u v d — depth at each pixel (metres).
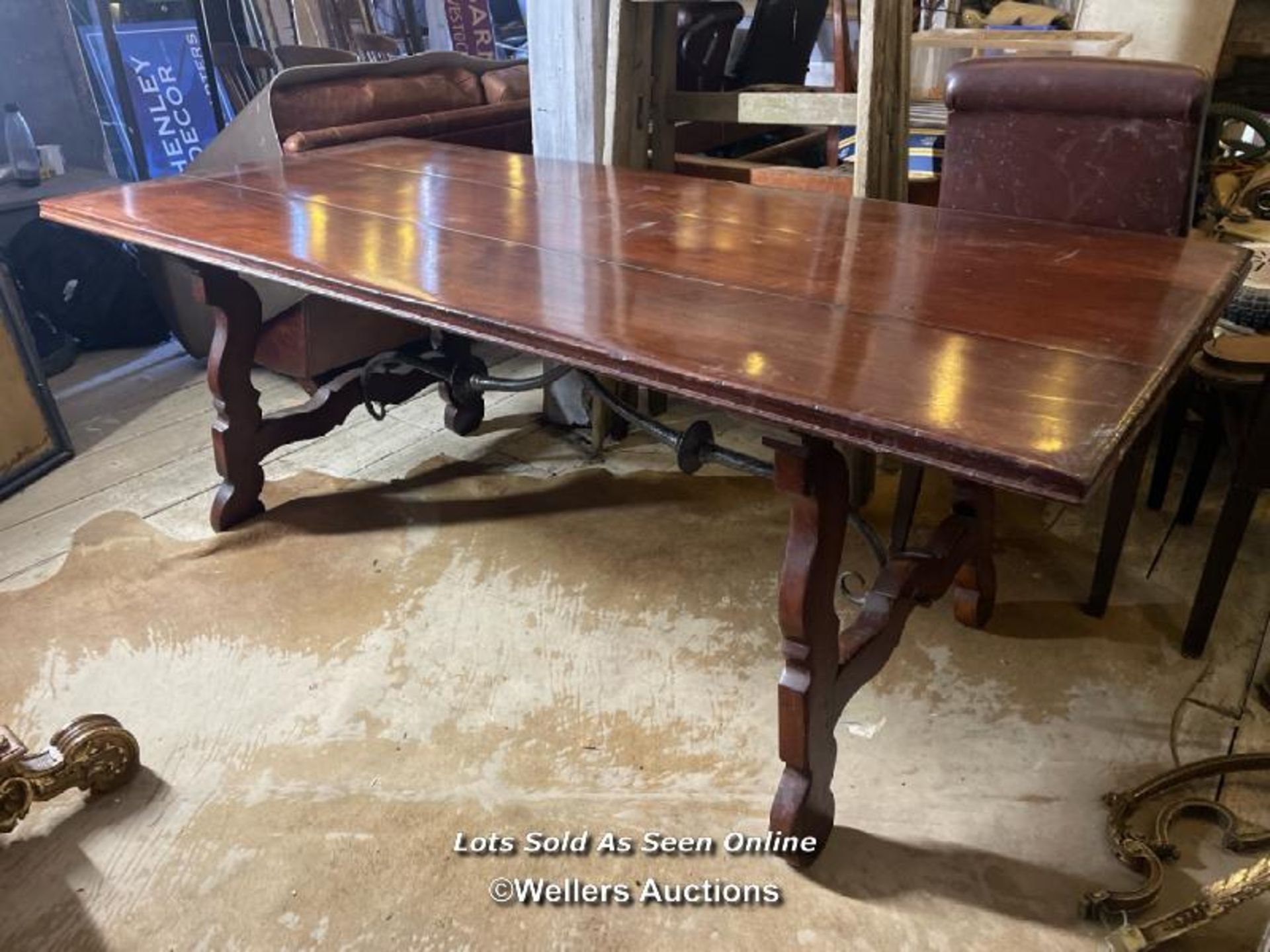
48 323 3.26
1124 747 1.61
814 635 1.27
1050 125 1.81
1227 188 2.63
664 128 2.51
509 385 2.33
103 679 1.79
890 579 1.48
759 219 1.77
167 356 3.33
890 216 1.79
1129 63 1.72
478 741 1.64
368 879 1.41
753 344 1.18
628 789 1.55
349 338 2.88
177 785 1.57
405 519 2.28
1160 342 1.17
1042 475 0.89
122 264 3.32
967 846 1.44
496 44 5.38
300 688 1.77
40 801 1.47
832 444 1.18
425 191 2.00
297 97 2.63
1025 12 3.65
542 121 2.60
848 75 3.19
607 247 1.60
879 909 1.35
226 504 2.22
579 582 2.05
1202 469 2.12
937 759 1.60
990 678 1.76
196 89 4.11
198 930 1.34
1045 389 1.04
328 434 2.71
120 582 2.06
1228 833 1.42
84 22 3.89
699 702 1.72
